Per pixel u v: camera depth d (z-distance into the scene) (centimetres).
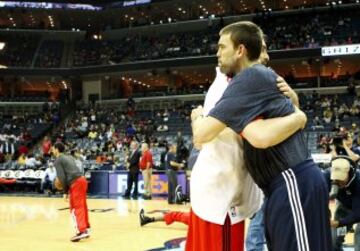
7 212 1120
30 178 1839
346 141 550
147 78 3553
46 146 2155
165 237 721
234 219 237
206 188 233
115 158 1930
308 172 212
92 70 3288
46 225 890
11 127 2828
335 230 389
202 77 3547
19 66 3422
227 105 210
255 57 226
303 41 2914
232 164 232
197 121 232
